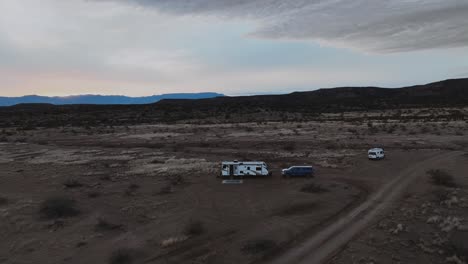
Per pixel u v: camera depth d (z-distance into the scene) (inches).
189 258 882.1
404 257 843.4
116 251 940.0
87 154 2881.4
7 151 3097.9
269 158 2484.0
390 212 1188.5
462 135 3137.3
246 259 861.8
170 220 1189.7
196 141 3467.0
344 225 1076.5
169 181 1797.5
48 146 3442.4
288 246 931.3
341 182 1676.9
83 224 1175.0
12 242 1031.6
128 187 1686.8
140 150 3080.7
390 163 2124.8
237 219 1170.6
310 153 2610.7
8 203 1443.2
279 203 1336.1
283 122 5118.1
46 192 1633.9
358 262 820.6
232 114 6830.7
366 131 3634.4
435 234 971.3
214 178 1841.8
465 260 809.5
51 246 996.6
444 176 1574.8
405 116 5201.8
